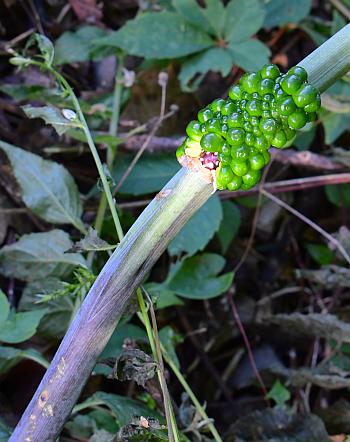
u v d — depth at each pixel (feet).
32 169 1.33
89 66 1.68
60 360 0.89
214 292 1.44
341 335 1.48
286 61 1.87
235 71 1.74
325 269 1.61
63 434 1.29
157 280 1.61
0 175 1.48
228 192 1.63
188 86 1.67
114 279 0.87
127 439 1.02
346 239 1.59
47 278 1.33
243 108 0.78
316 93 0.75
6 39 1.65
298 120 0.76
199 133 0.81
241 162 0.79
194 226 1.43
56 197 1.33
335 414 1.51
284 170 1.79
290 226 1.81
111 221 1.47
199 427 1.22
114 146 1.46
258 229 1.80
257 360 1.72
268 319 1.64
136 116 1.63
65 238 1.31
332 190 1.78
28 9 1.65
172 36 1.54
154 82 1.63
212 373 1.64
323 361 1.58
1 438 1.08
